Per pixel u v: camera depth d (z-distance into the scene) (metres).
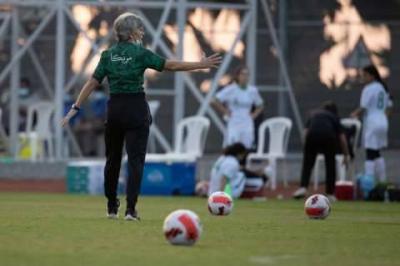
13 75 73.25
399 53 75.69
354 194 56.97
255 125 64.94
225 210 38.41
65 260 23.69
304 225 34.31
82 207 43.88
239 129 57.03
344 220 37.56
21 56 73.75
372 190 56.16
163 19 67.44
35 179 69.31
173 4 67.69
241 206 47.34
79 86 79.38
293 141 74.44
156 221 34.53
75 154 78.81
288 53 75.19
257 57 75.38
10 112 74.50
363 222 36.66
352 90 75.00
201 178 66.94
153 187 59.16
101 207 43.94
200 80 76.50
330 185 54.22
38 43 80.69
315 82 75.31
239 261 23.89
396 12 75.62
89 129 78.62
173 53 75.00
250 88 57.12
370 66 56.59
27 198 52.53
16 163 69.62
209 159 67.69
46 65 80.69
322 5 75.38
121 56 33.97
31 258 23.94
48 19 70.44
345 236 30.75
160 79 77.06
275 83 75.06
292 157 71.12
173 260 23.91
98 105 78.19
